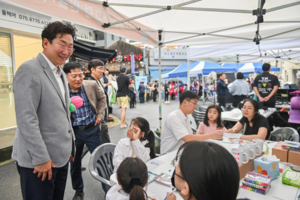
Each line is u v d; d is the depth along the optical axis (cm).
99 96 267
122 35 296
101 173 208
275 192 132
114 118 799
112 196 132
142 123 205
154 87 1636
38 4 176
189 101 233
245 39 379
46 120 147
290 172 146
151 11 279
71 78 234
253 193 131
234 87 665
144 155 197
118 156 192
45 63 150
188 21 316
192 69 1127
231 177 59
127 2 256
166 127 249
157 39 371
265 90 490
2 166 352
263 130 257
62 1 201
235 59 907
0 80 427
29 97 135
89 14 233
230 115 438
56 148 152
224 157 61
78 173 255
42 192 150
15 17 384
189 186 62
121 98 630
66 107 171
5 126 445
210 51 624
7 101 444
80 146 254
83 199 258
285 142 188
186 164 63
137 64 2317
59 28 146
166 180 149
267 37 370
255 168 157
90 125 254
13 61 436
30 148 135
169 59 2630
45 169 141
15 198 260
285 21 284
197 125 451
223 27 340
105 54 618
